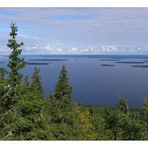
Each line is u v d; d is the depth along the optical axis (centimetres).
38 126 1593
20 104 1549
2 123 1494
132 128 2158
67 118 2450
